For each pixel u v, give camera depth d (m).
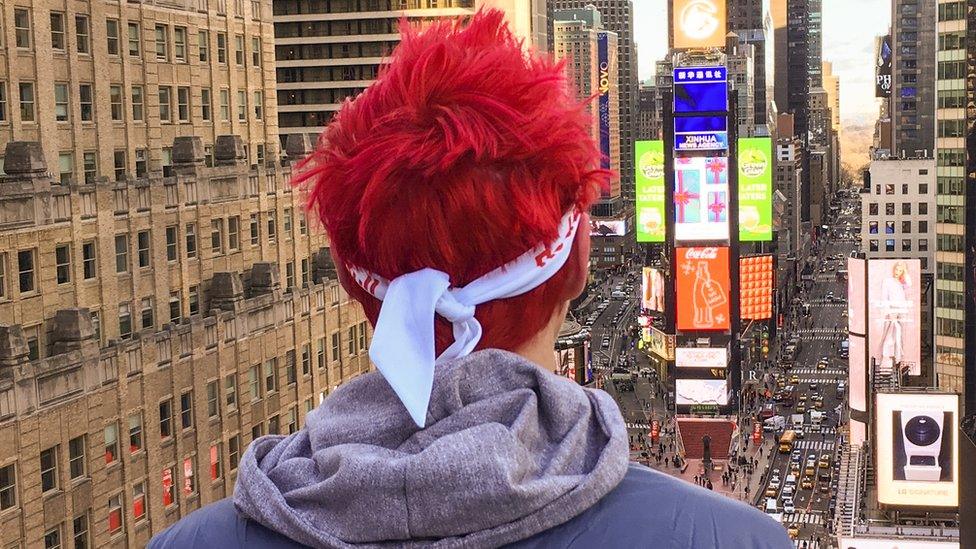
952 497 97.69
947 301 136.38
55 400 44.03
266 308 60.41
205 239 58.19
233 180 60.66
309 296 64.94
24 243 45.00
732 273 172.88
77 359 45.38
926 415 98.62
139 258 53.06
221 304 57.81
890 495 98.94
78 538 45.84
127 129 55.53
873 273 147.88
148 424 50.41
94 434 46.53
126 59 55.38
